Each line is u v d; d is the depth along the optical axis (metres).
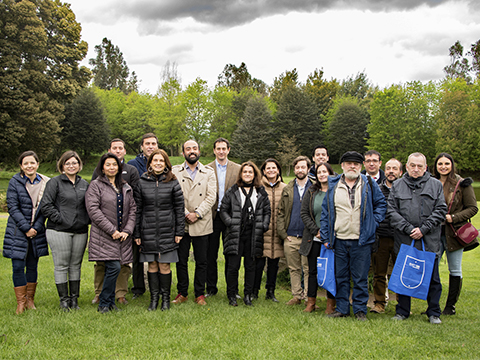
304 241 5.00
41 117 23.88
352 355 3.33
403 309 4.53
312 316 4.51
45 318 4.12
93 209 4.42
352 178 4.56
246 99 57.78
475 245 4.75
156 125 52.69
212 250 5.55
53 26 27.09
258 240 5.07
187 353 3.32
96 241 4.44
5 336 3.61
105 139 50.69
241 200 5.12
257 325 4.10
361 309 4.48
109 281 4.46
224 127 56.97
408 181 4.63
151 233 4.64
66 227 4.46
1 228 11.70
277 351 3.38
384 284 4.95
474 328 4.09
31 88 24.25
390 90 45.44
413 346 3.55
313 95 61.91
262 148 50.75
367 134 53.88
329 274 4.62
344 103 53.94
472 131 38.53
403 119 45.31
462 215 4.71
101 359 3.17
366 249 4.52
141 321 4.14
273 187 5.62
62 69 26.42
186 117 53.25
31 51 23.47
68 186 4.54
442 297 5.88
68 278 4.62
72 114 48.12
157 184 4.74
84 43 28.61
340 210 4.59
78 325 3.92
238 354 3.30
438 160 4.99
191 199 5.13
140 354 3.28
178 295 5.15
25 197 4.54
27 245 4.49
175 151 59.78
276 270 5.52
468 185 4.81
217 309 4.71
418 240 4.48
